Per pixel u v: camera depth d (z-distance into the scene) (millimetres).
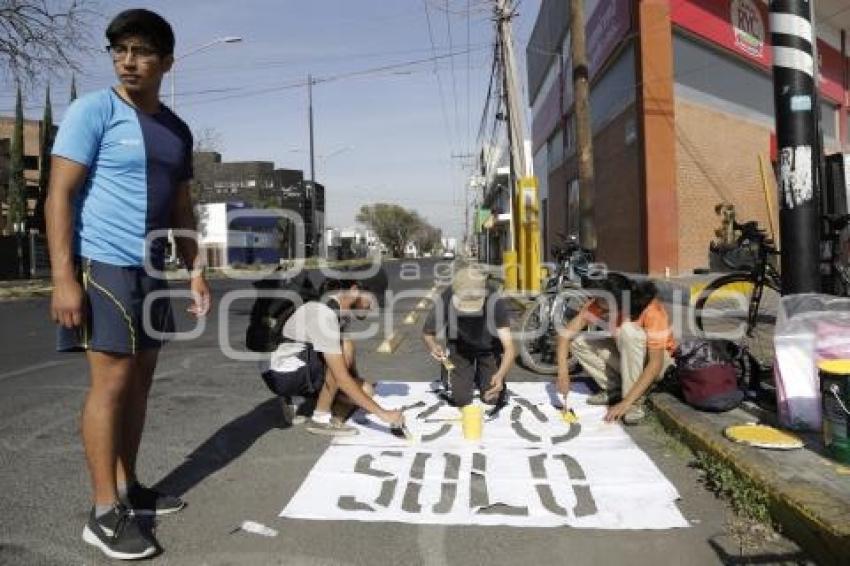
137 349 3346
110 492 3336
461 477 4305
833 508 3287
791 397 4516
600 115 19359
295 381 5254
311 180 48562
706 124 16297
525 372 7645
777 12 4996
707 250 15984
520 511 3828
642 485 4148
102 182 3262
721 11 16734
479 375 6008
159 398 6473
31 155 65000
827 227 6445
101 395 3301
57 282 3113
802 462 3963
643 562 3271
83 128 3176
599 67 18844
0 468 4527
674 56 15367
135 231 3316
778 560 3256
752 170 18016
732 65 17453
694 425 4797
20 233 33688
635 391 5402
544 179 34094
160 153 3381
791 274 4973
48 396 6586
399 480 4266
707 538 3500
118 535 3275
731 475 4051
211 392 6719
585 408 5883
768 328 7848
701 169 16047
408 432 5051
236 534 3576
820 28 23469
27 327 13070
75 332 3230
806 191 4934
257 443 5066
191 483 4277
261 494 4102
